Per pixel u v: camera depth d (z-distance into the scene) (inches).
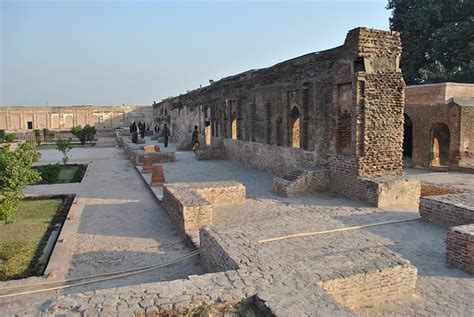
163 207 448.8
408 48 1167.0
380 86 458.9
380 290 215.9
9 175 349.1
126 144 1129.4
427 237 322.3
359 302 212.2
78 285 258.8
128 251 319.0
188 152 1068.5
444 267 264.7
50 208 472.1
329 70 501.4
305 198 473.4
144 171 685.3
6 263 299.4
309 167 528.1
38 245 340.8
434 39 1131.3
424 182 587.8
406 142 997.2
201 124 1154.0
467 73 1034.1
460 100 756.0
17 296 243.3
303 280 196.9
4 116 2400.3
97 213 431.2
